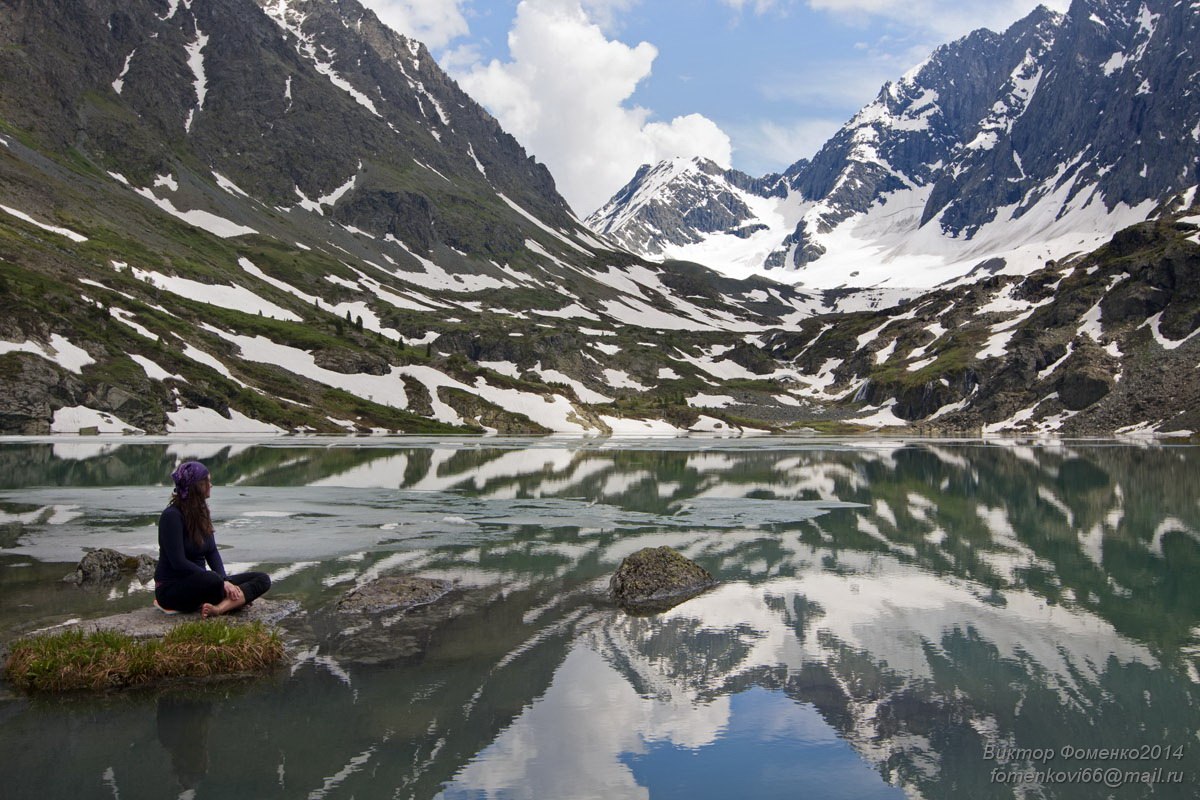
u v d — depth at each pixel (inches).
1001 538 1145.4
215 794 360.8
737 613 706.2
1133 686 514.6
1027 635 633.0
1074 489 1830.7
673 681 525.0
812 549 1048.2
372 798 358.0
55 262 5826.8
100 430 4357.8
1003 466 2576.3
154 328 5541.3
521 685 514.3
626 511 1446.9
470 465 2637.8
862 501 1606.8
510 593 783.1
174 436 4362.7
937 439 5452.8
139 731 438.0
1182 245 7007.9
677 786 372.8
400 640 613.3
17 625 625.0
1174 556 994.7
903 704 485.1
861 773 388.8
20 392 4180.6
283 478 2102.6
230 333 6314.0
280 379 5915.4
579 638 623.8
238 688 505.0
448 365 7268.7
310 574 867.4
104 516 1325.0
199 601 644.1
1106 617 692.7
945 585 823.7
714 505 1541.6
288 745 418.6
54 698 488.1
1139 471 2325.3
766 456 3245.6
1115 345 6697.8
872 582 839.1
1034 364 7135.8
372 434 5570.9
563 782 375.6
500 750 412.5
